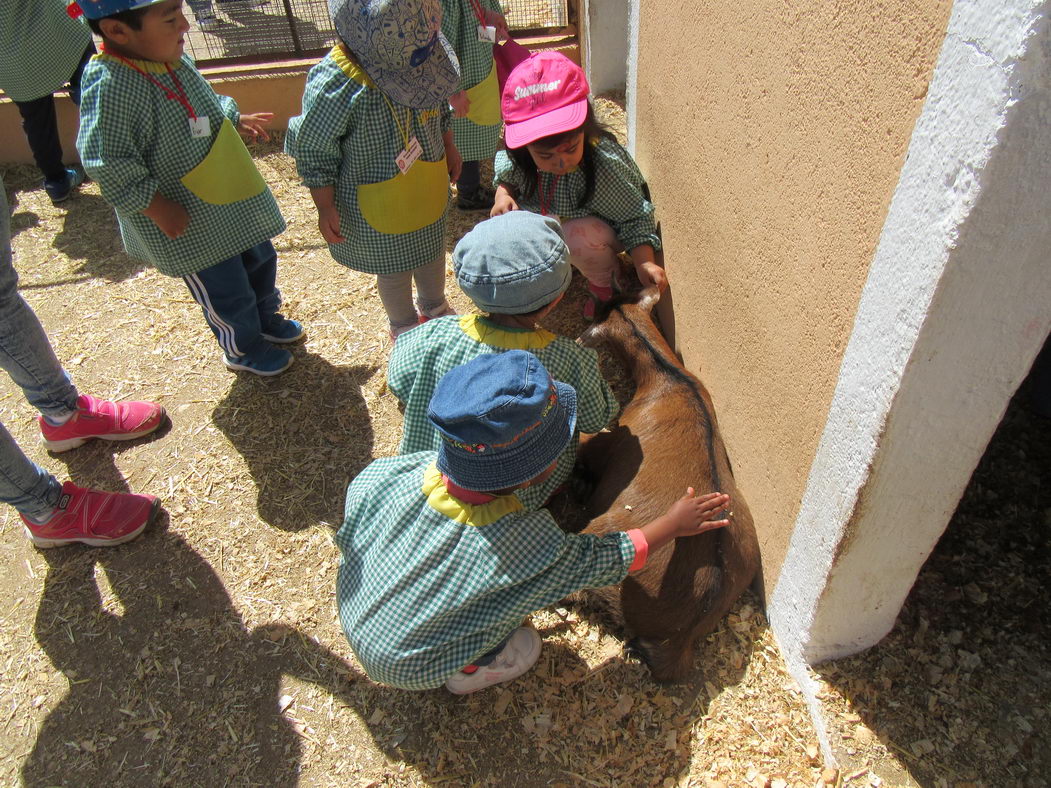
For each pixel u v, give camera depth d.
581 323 3.89
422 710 2.45
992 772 2.15
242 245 3.10
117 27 2.46
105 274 4.38
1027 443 3.05
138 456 3.32
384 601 2.08
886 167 1.63
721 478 2.61
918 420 1.73
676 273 3.52
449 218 4.70
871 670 2.37
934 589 2.57
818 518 2.12
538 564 2.00
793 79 2.04
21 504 2.76
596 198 3.52
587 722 2.39
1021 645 2.41
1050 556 2.66
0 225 2.62
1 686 2.56
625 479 2.74
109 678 2.57
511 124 3.13
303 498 3.13
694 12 2.93
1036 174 1.32
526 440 1.82
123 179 2.62
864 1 1.63
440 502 2.03
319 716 2.46
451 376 1.87
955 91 1.36
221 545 2.97
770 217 2.31
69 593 2.82
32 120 4.66
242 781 2.32
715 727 2.35
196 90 2.80
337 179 3.01
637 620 2.49
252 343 3.57
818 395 2.07
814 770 2.22
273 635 2.67
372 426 3.41
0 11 4.14
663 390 2.98
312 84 2.75
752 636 2.57
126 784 2.32
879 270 1.68
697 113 2.99
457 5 3.82
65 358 3.81
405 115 2.88
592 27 5.37
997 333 1.57
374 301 4.09
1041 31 1.16
